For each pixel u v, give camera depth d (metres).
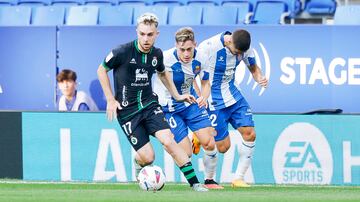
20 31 42.16
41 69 42.03
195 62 29.56
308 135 33.56
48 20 47.38
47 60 41.97
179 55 29.28
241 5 46.31
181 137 30.14
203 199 23.17
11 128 34.81
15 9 48.06
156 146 33.97
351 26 39.56
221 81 31.09
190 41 28.84
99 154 34.25
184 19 45.78
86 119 34.34
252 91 39.91
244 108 31.34
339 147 33.41
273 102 40.00
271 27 40.00
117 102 26.36
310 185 32.91
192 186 27.27
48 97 42.03
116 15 46.66
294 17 47.09
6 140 34.84
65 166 34.50
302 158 33.59
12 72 42.28
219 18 45.53
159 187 26.69
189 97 27.75
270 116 33.72
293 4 47.06
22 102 42.25
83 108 40.78
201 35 40.44
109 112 26.19
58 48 41.88
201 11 45.84
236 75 39.88
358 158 33.31
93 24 46.53
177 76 29.61
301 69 39.91
